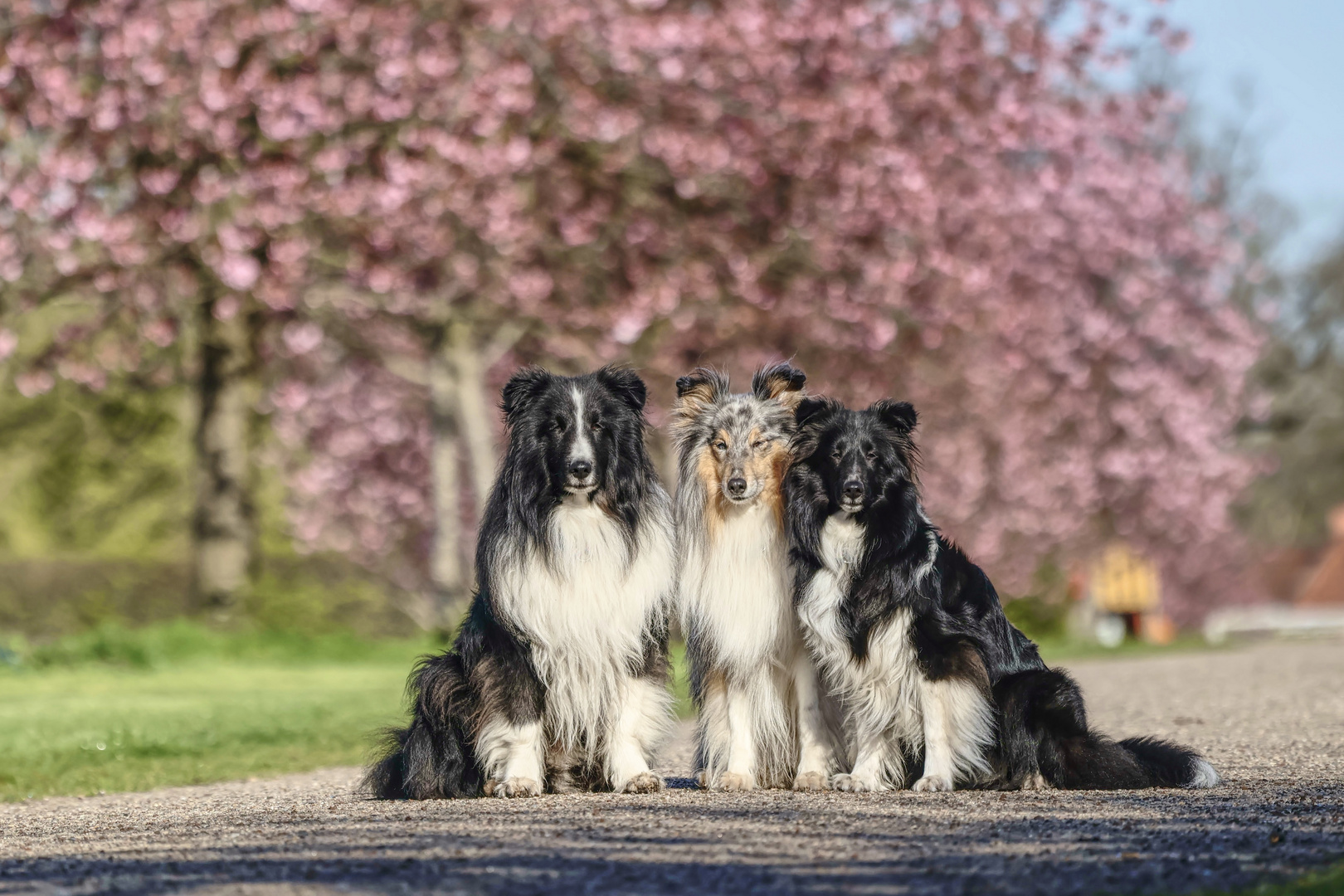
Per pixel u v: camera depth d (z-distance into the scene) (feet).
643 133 67.82
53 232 63.62
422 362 82.89
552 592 22.97
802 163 67.46
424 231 65.31
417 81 63.31
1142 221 104.68
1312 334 164.86
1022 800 21.15
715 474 23.84
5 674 55.72
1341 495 211.61
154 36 60.29
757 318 70.54
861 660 22.95
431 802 22.67
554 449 23.06
